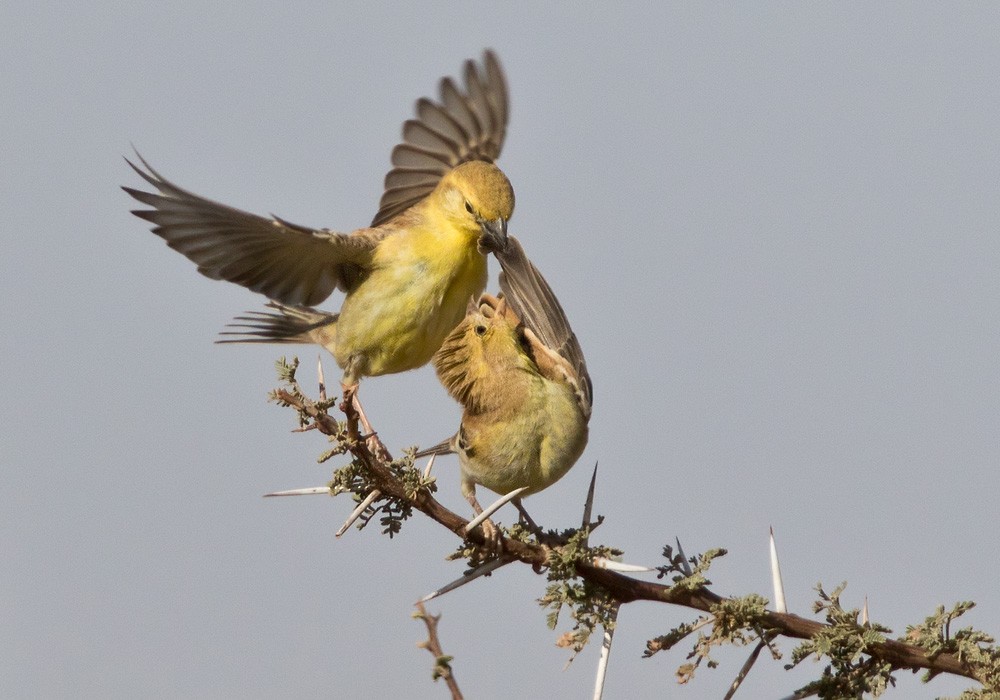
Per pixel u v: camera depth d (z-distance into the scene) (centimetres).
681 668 718
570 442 948
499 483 965
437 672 590
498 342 943
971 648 698
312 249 954
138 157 802
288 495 742
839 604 730
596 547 763
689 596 745
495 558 785
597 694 735
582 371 988
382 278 993
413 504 747
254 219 866
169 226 865
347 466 729
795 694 714
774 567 752
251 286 970
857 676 708
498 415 941
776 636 720
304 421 706
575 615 751
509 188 1047
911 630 726
